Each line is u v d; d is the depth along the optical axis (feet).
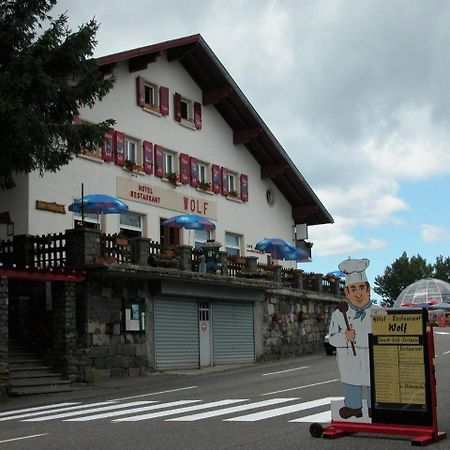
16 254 72.43
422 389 29.76
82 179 82.64
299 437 31.19
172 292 82.48
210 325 91.45
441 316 187.93
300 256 114.73
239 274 94.99
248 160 115.65
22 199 75.66
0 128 54.60
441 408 39.14
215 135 108.17
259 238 115.96
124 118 90.48
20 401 57.16
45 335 70.28
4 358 59.88
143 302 79.61
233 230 109.70
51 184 78.43
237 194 111.55
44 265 71.82
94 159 84.38
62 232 78.95
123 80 91.20
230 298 93.61
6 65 56.59
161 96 97.25
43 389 62.54
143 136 93.35
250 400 47.70
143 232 91.76
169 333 83.71
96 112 86.17
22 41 58.44
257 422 36.52
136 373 77.41
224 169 109.19
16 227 75.41
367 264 31.68
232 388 58.29
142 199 91.66
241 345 96.78
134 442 31.60
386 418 30.40
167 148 97.55
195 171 102.53
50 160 60.34
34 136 56.75
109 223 85.66
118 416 42.47
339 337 31.73
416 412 29.76
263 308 102.37
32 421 42.60
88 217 83.71
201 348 89.15
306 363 88.84
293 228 126.82
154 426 36.78
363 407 30.96
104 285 74.08
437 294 250.57
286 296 108.27
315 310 117.29
